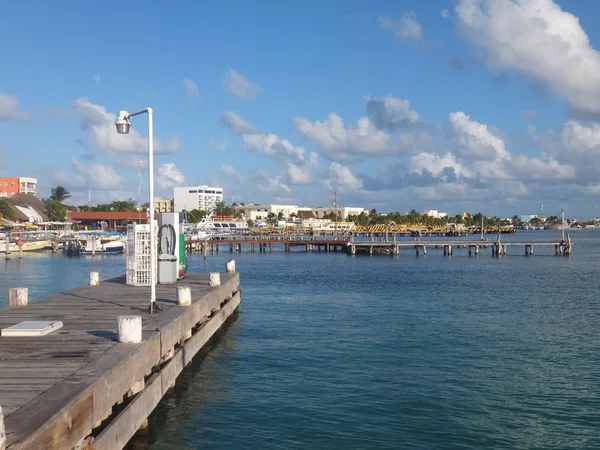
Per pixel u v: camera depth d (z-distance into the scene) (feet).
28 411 28.19
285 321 99.30
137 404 40.29
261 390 58.65
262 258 309.83
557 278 187.52
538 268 234.99
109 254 320.70
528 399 55.88
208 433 47.19
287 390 58.65
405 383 60.95
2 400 30.01
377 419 50.39
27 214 485.56
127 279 88.02
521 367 67.62
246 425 48.96
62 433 28.22
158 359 47.96
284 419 50.34
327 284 166.71
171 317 56.34
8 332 46.96
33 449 25.00
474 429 48.26
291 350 76.48
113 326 51.98
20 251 283.59
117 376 37.17
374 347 78.07
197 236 390.63
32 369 36.40
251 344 80.28
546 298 132.98
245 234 485.97
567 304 122.11
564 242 331.57
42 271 218.18
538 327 93.04
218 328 85.15
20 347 43.04
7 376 34.76
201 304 69.00
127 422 37.91
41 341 45.21
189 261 280.31
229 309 94.89
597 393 57.82
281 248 435.53
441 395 56.95
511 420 50.37
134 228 87.56
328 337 84.99
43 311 61.11
